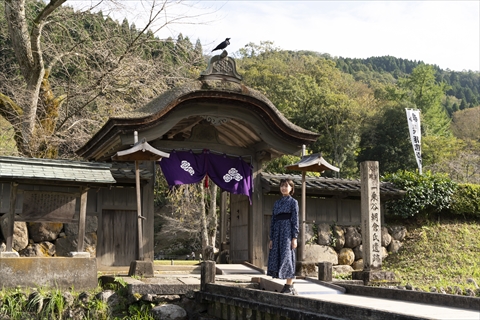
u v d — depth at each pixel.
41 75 12.44
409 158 35.41
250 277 8.67
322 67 42.53
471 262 11.55
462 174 29.69
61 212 7.79
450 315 4.77
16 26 12.19
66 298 7.03
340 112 35.28
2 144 13.34
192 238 25.41
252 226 10.35
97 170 7.97
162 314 7.11
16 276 7.24
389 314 4.20
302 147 9.86
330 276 7.95
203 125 9.89
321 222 11.90
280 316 5.69
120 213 9.91
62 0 12.02
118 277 7.74
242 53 46.31
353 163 36.53
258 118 9.55
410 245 12.48
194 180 9.55
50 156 12.89
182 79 14.72
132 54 13.88
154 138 8.82
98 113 13.92
